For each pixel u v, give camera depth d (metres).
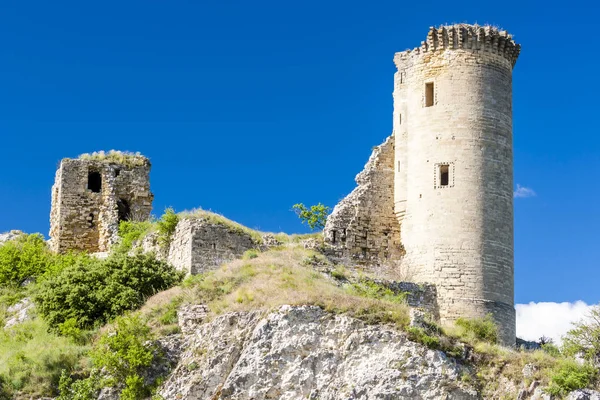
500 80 64.00
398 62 66.12
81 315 56.16
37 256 67.50
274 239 62.28
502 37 64.19
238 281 55.56
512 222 63.06
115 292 56.50
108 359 51.03
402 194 64.38
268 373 49.84
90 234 71.38
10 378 51.50
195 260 58.38
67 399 50.31
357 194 64.81
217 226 59.62
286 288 53.69
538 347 61.47
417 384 49.75
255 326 51.38
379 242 64.44
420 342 50.88
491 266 61.19
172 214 61.97
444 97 63.41
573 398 48.97
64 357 52.53
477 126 62.81
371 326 51.16
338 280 58.59
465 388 50.06
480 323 59.00
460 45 63.84
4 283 65.25
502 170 62.84
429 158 62.91
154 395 50.03
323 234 63.97
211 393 49.84
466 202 61.72
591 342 53.09
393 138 65.94
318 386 49.66
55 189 73.44
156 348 51.91
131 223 68.56
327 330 51.00
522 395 49.75
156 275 57.34
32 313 59.66
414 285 60.56
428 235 62.00
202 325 52.69
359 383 49.62
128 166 73.00
